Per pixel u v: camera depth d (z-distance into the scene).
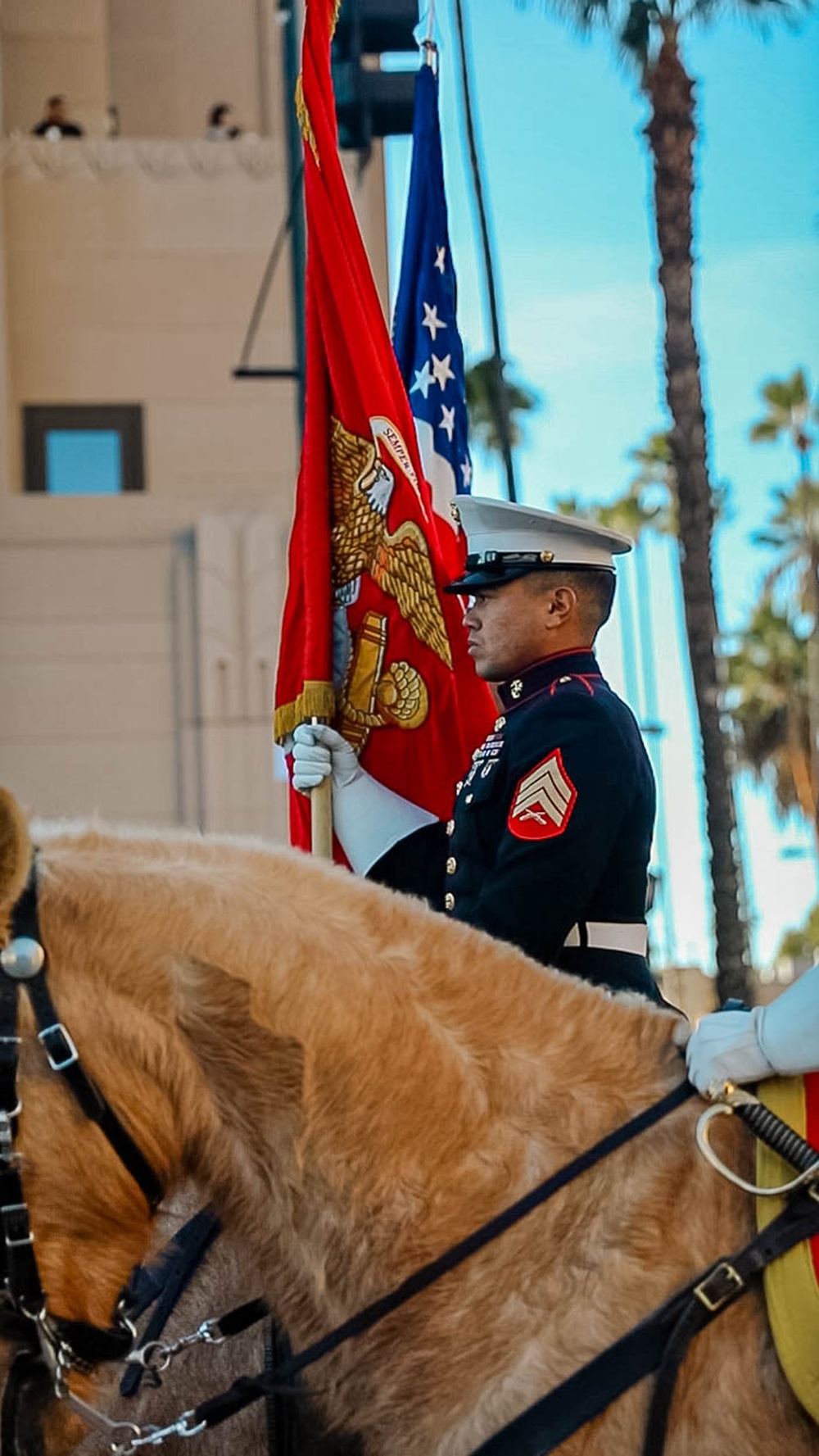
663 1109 2.32
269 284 19.05
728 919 17.59
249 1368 2.71
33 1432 2.07
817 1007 2.23
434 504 4.82
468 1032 2.34
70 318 18.91
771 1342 2.20
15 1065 2.05
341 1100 2.25
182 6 21.86
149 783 17.25
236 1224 2.30
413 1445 2.24
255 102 21.91
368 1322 2.25
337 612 4.03
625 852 3.42
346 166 17.05
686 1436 2.18
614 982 3.36
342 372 4.05
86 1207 2.08
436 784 3.95
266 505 17.86
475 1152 2.29
